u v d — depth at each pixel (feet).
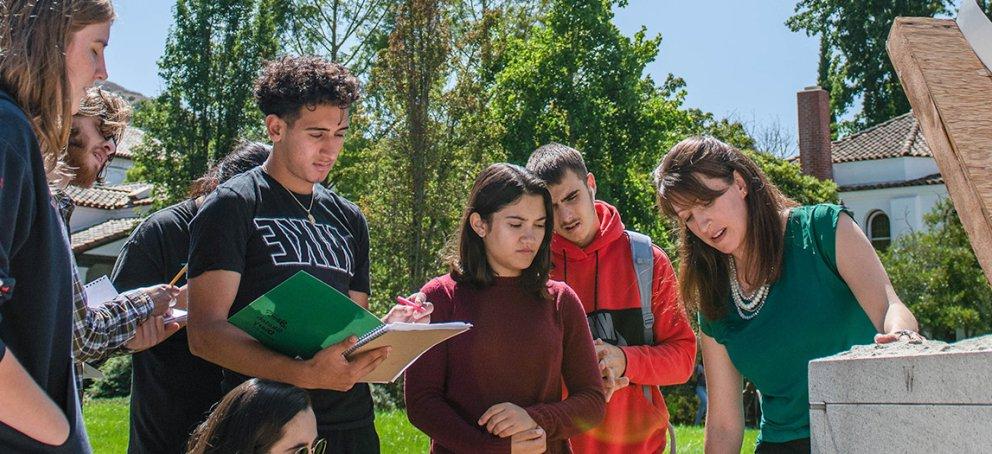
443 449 11.62
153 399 13.03
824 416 8.09
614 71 88.53
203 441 9.21
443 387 11.50
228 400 9.30
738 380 12.00
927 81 7.93
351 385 9.67
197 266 10.90
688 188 10.80
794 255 10.93
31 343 6.81
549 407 11.05
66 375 7.13
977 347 7.05
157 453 12.98
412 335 9.50
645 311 13.88
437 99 80.53
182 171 105.29
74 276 9.75
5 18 7.01
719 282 11.52
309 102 11.32
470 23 94.38
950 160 7.75
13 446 6.58
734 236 10.91
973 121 7.66
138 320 11.06
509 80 90.07
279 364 9.75
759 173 11.16
